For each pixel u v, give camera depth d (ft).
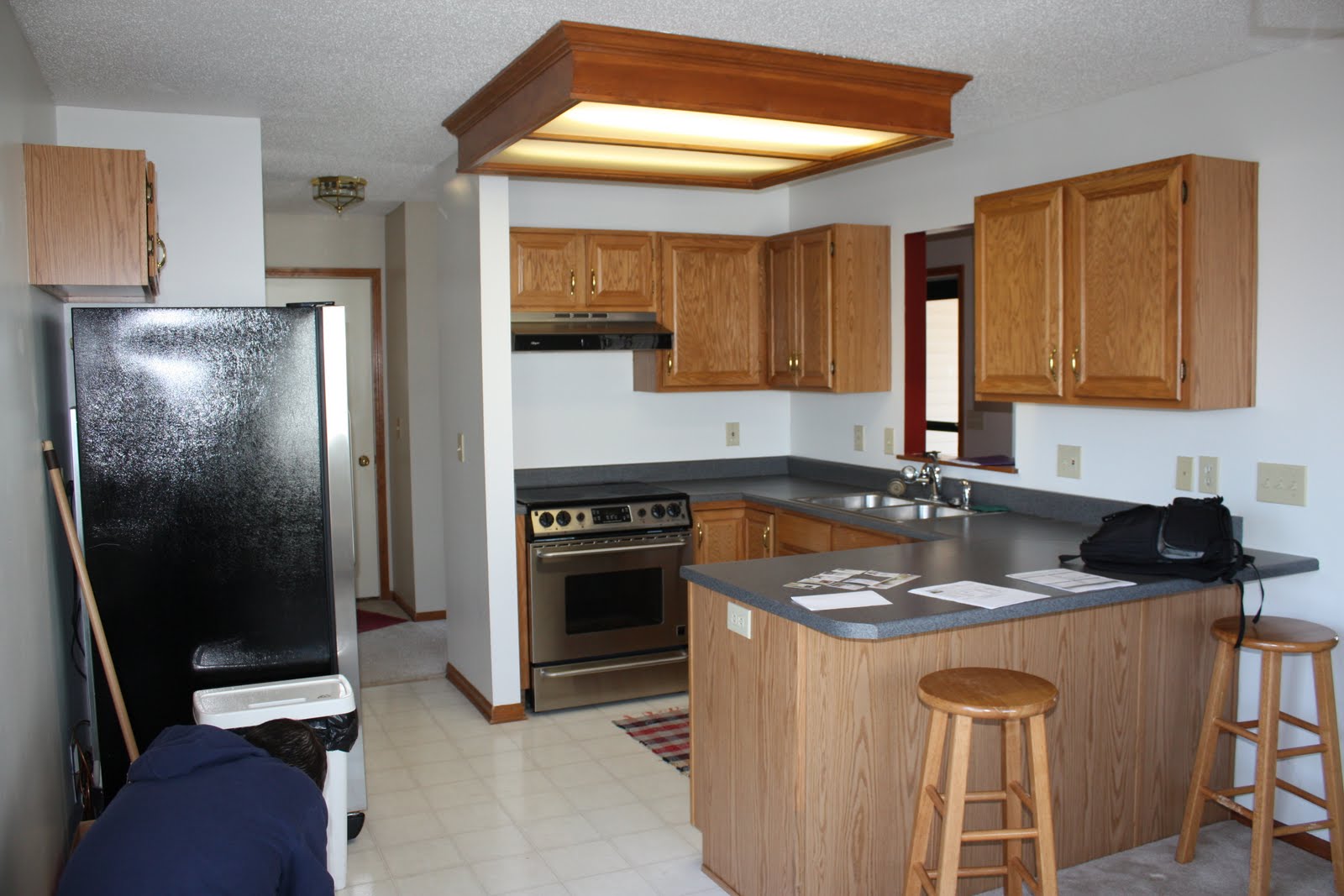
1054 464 12.76
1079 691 9.52
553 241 15.35
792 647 8.34
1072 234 10.89
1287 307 9.99
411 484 19.58
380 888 9.55
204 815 5.31
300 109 11.79
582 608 14.53
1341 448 9.62
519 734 13.67
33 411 8.86
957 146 13.96
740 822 9.23
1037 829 7.56
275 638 10.23
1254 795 9.21
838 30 9.02
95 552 9.70
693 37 9.16
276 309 10.04
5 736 6.84
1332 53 9.46
